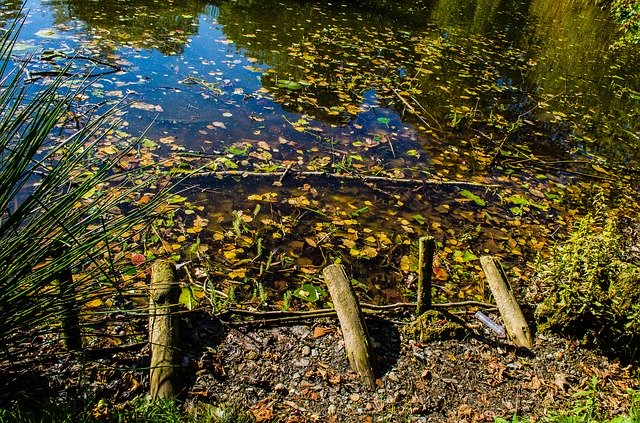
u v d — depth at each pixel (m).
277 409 2.54
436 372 2.95
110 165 2.40
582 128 7.35
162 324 2.68
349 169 5.12
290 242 3.94
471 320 3.40
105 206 2.40
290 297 3.37
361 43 9.11
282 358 2.86
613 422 2.49
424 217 4.60
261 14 9.80
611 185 5.86
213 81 6.55
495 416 2.71
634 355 3.24
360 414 2.61
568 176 5.91
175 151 4.82
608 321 3.23
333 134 5.83
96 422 2.20
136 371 2.55
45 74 5.56
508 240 4.45
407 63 8.58
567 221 4.96
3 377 2.28
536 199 5.26
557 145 6.68
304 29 9.33
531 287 3.86
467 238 4.39
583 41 12.95
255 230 4.00
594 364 3.18
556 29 13.85
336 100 6.70
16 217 1.97
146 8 8.98
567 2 18.89
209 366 2.69
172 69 6.65
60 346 2.56
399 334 3.20
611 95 9.07
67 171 2.19
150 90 5.93
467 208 4.86
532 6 16.95
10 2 8.00
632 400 2.84
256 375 2.71
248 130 5.52
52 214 2.08
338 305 3.09
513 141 6.55
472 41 10.86
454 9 13.93
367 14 11.28
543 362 3.13
